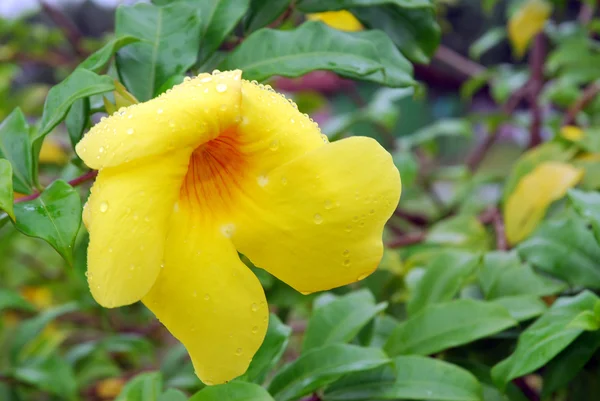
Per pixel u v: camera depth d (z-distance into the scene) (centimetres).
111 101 54
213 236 48
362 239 48
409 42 60
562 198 71
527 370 52
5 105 114
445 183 131
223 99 48
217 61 57
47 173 92
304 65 54
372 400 55
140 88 54
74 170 62
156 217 46
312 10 59
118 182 46
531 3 91
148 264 46
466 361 58
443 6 121
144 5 56
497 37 111
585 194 57
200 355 47
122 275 46
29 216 49
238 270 48
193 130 47
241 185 49
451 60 119
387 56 56
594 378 58
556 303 55
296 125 49
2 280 100
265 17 59
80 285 89
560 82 96
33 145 51
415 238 78
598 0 102
